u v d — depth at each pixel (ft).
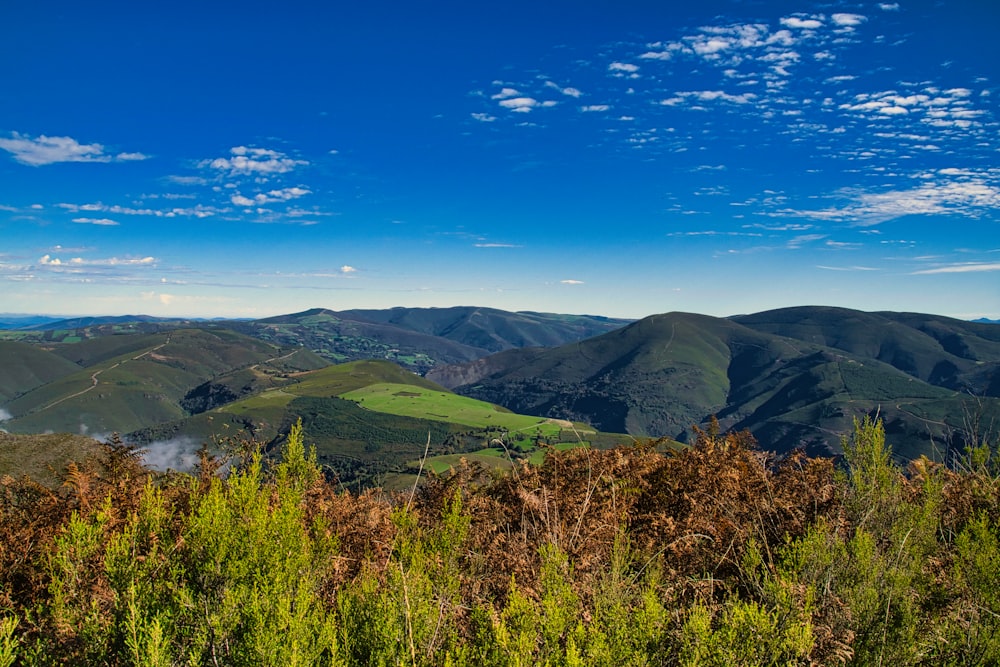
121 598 9.57
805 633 8.77
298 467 17.07
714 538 15.10
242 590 9.43
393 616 9.32
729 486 17.88
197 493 14.52
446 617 10.40
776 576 11.10
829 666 9.61
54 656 8.96
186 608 9.34
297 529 11.19
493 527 17.43
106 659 8.82
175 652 8.86
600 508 17.51
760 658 8.84
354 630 9.66
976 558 11.59
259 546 10.36
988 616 10.75
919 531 13.34
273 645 8.34
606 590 10.38
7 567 13.08
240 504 11.96
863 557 11.47
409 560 12.17
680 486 18.39
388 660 8.95
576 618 9.59
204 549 10.48
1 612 11.61
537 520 17.58
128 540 11.05
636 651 8.70
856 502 14.92
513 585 9.73
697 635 8.76
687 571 14.01
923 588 11.51
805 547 12.13
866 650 10.12
